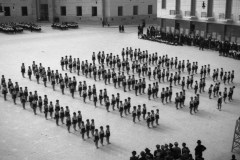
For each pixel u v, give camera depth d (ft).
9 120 65.62
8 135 58.85
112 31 188.24
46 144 55.77
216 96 80.12
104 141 57.06
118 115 68.54
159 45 144.56
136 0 217.77
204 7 145.18
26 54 124.16
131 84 84.89
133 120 64.64
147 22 226.79
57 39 158.92
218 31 144.97
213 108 72.54
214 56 122.42
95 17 213.05
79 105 73.87
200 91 82.89
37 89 84.53
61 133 60.23
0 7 201.67
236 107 73.05
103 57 108.37
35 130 61.21
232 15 133.39
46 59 116.06
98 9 210.79
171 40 150.51
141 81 83.56
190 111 68.90
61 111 63.05
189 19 153.38
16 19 209.15
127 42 151.53
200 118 67.00
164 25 176.96
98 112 69.92
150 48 136.56
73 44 145.79
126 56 116.67
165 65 106.63
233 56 119.14
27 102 76.13
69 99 77.77
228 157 51.39
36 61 112.68
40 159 50.78
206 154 52.31
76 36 168.86
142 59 117.70
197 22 155.22
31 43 147.23
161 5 171.83
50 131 60.95
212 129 61.67
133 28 202.69
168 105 74.33
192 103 68.28
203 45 133.69
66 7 216.13
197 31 156.25
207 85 88.22
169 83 90.22
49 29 192.24
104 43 148.56
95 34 176.24
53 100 76.59
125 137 58.39
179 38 147.95
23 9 211.00
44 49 134.10
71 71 100.94
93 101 76.74
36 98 70.85
